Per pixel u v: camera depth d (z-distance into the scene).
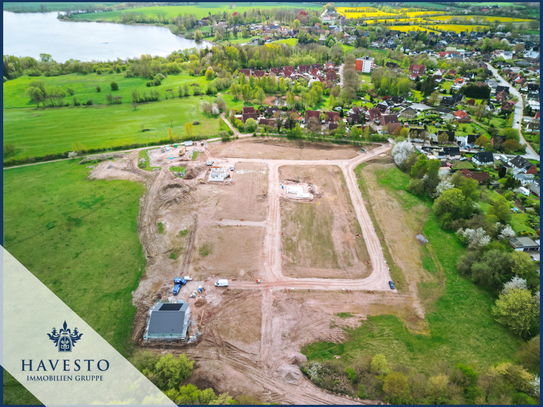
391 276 77.56
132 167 118.12
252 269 79.19
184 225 92.44
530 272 69.88
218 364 59.22
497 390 52.44
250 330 65.31
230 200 102.38
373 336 64.25
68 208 97.50
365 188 108.88
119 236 88.12
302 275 77.75
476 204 92.25
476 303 70.06
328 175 115.56
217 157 126.12
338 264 80.81
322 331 65.31
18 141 133.62
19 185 107.12
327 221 94.81
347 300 71.62
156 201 101.25
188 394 51.47
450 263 80.06
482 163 117.50
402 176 114.44
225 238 88.19
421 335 64.31
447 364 58.44
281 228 92.12
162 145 134.62
